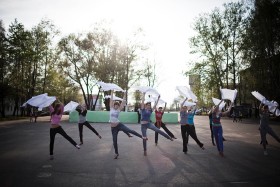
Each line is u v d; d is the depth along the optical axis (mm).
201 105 66500
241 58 35281
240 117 31000
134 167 6164
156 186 4664
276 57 28141
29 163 6566
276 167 6199
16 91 35000
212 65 38656
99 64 33031
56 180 5027
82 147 9367
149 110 7793
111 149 8914
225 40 37438
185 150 8148
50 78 40219
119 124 7324
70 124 21781
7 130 16406
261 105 8477
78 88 36781
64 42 33344
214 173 5617
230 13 37062
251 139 12164
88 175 5410
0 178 5160
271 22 27625
